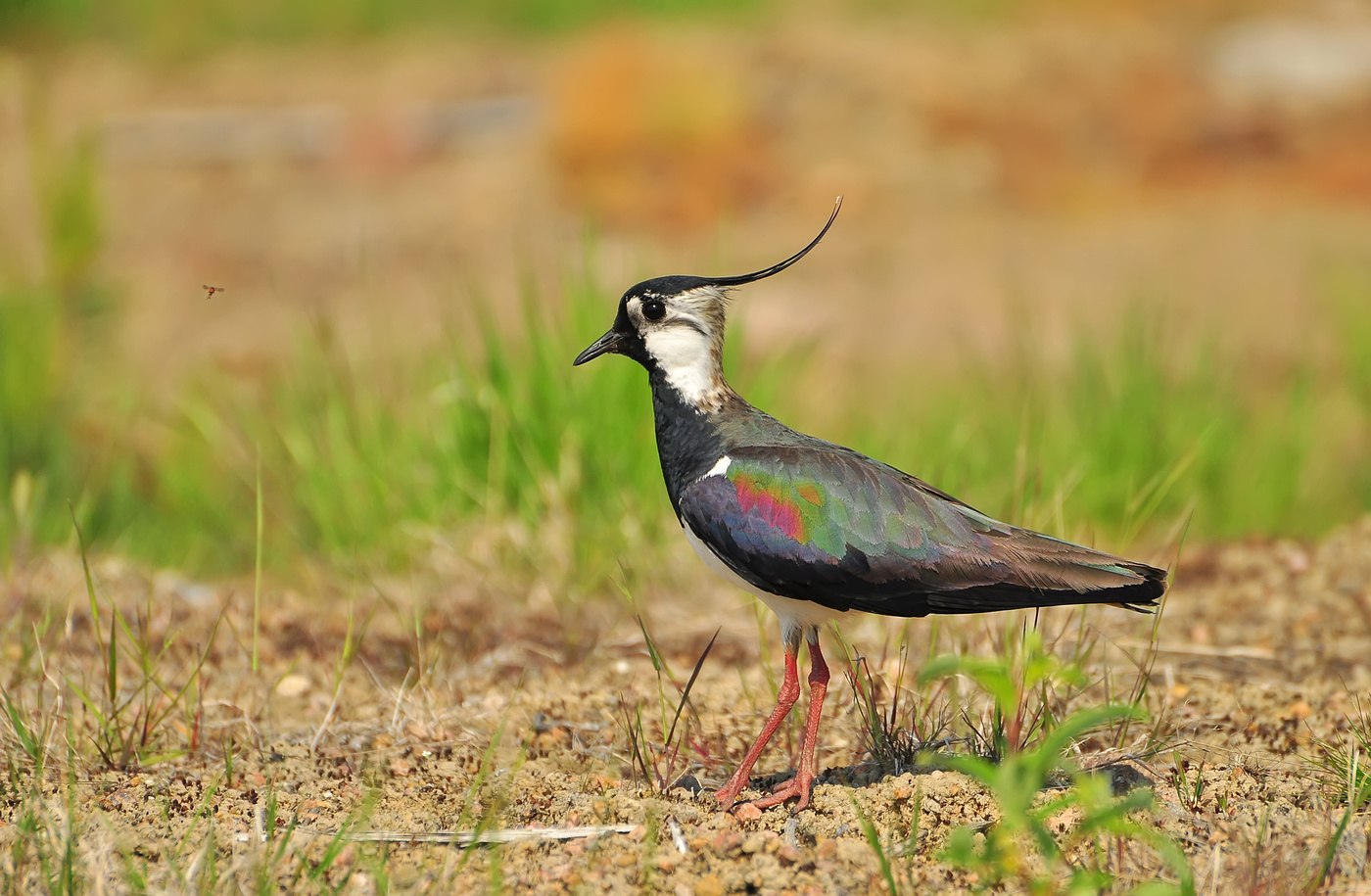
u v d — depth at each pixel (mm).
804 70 35969
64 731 12484
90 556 17156
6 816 11078
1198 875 9930
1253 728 12531
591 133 32000
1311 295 27359
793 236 30719
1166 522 18516
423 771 12172
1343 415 22500
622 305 12234
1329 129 35156
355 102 37000
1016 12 40969
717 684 13930
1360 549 16188
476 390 17703
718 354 12141
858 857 10141
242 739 12711
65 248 22422
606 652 14867
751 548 11398
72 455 20844
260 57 40281
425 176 33406
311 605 16234
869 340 26203
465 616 15703
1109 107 35656
